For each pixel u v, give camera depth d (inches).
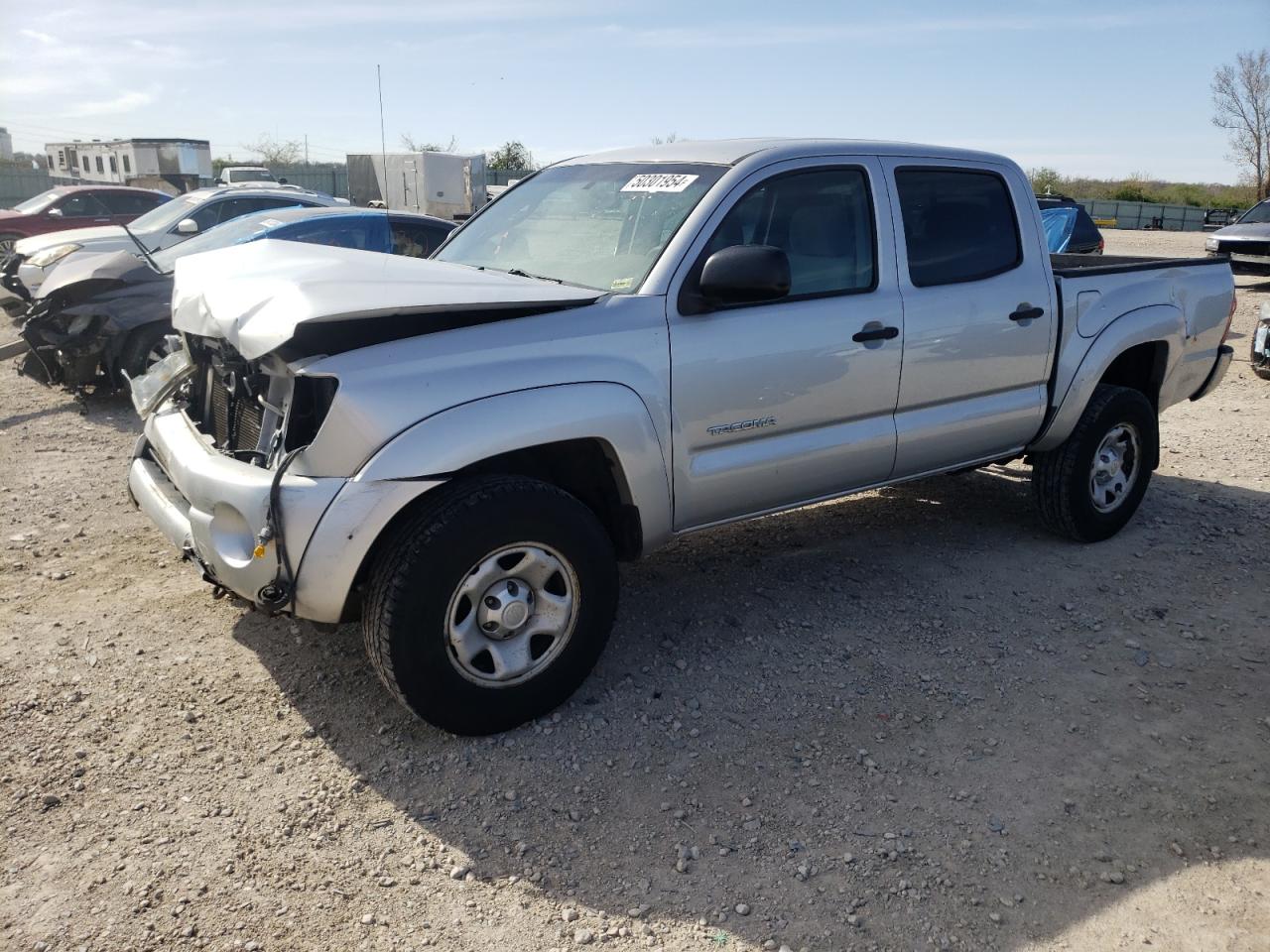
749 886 111.4
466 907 107.7
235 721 140.9
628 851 116.7
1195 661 163.3
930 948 103.2
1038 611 180.2
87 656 157.2
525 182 192.2
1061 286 192.4
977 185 183.8
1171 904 109.5
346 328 126.0
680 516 151.5
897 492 246.1
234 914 105.6
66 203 689.6
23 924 103.3
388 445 122.6
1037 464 207.6
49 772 128.1
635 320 141.3
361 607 133.8
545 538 133.5
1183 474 266.8
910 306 169.0
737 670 157.2
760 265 136.6
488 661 138.0
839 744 138.5
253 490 124.7
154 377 167.6
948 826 121.6
